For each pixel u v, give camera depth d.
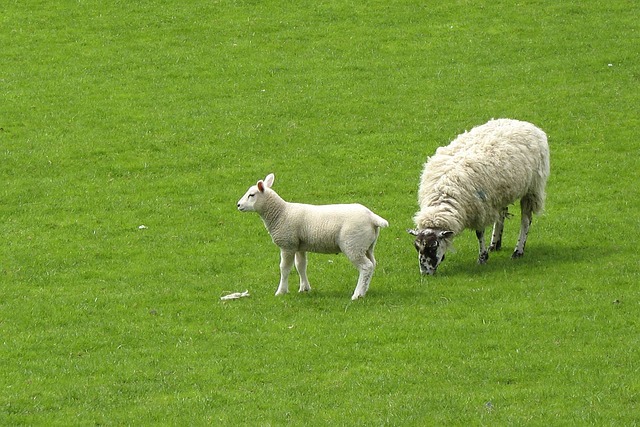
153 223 23.36
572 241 21.34
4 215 23.88
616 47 35.19
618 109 30.44
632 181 25.48
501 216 20.52
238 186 25.84
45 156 27.59
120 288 19.23
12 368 15.36
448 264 20.02
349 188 25.56
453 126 29.48
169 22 38.22
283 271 17.94
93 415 13.65
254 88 32.69
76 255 21.27
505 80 32.94
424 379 14.38
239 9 39.44
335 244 17.22
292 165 27.20
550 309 16.94
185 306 17.97
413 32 37.22
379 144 28.48
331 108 31.00
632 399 13.42
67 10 39.16
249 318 17.06
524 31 36.94
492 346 15.52
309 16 38.81
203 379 14.70
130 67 34.34
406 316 16.75
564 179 25.89
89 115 30.50
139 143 28.58
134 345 16.27
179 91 32.44
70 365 15.43
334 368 14.93
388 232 22.44
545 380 14.21
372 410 13.42
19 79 33.16
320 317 16.88
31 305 18.23
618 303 17.09
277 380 14.60
